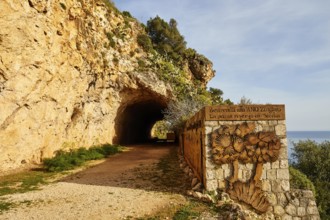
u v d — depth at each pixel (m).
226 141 9.76
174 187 11.14
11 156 14.59
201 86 44.28
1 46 13.12
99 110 25.19
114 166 16.88
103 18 26.08
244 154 9.71
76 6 19.98
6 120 13.88
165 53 39.16
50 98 17.28
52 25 16.77
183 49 44.56
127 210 8.48
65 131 19.97
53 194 10.40
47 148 17.61
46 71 16.31
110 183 12.20
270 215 9.34
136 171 14.83
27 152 15.78
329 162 24.08
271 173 9.67
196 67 44.28
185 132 18.08
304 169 24.86
